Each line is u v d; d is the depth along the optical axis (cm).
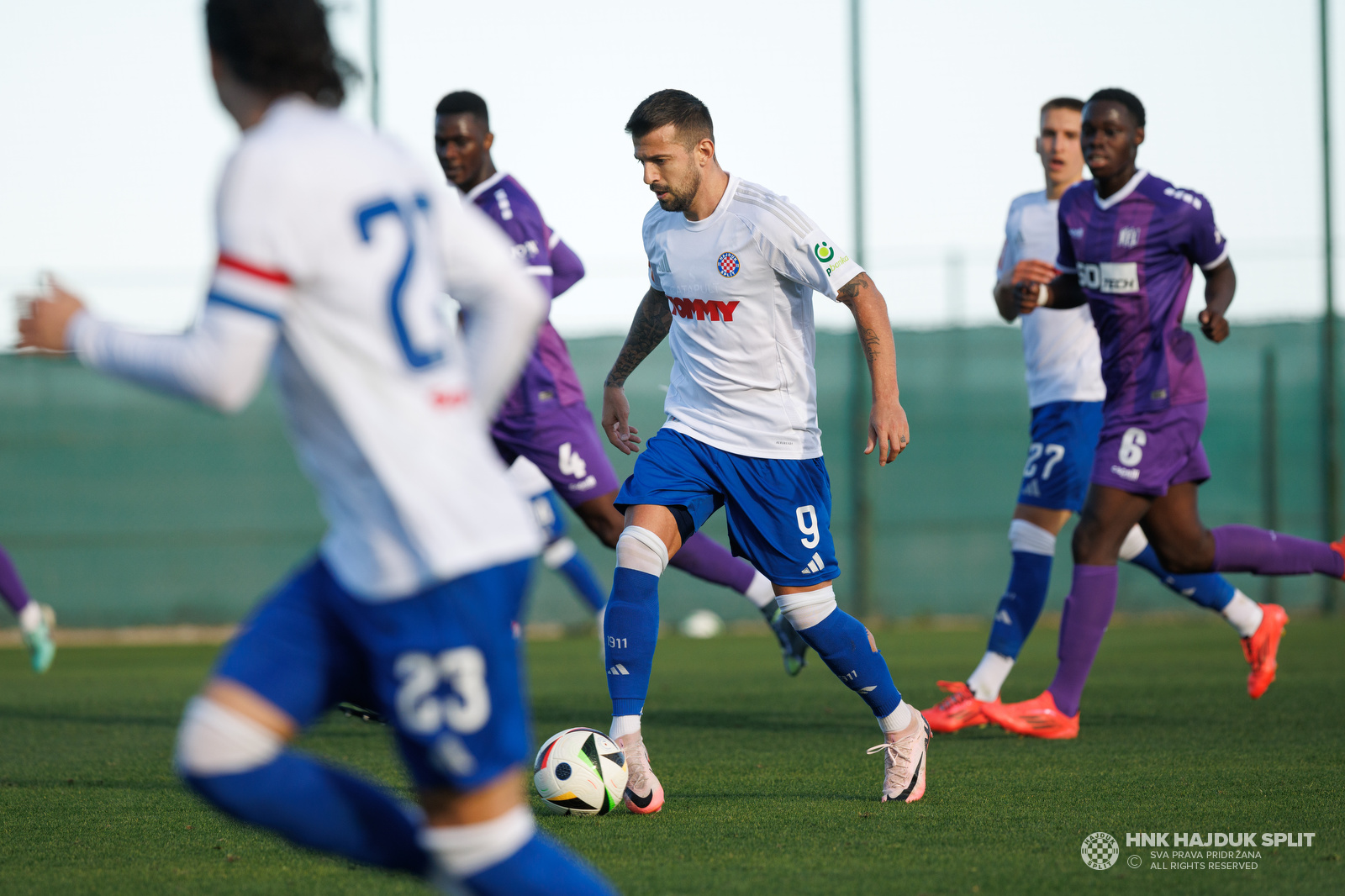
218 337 675
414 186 740
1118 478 1881
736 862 1128
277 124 712
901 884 1040
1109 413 1898
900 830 1263
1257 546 2030
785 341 1417
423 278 723
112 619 4884
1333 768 1620
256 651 726
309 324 695
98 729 2205
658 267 1482
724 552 2270
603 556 4856
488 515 720
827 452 4950
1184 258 1853
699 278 1420
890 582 4966
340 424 704
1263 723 2072
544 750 1384
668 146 1391
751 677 3058
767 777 1622
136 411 4888
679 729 2112
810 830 1274
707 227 1418
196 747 715
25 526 4878
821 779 1606
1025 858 1134
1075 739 1922
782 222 1381
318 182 688
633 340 1662
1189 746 1833
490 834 737
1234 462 4925
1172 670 3006
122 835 1288
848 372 4925
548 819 1359
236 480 4906
